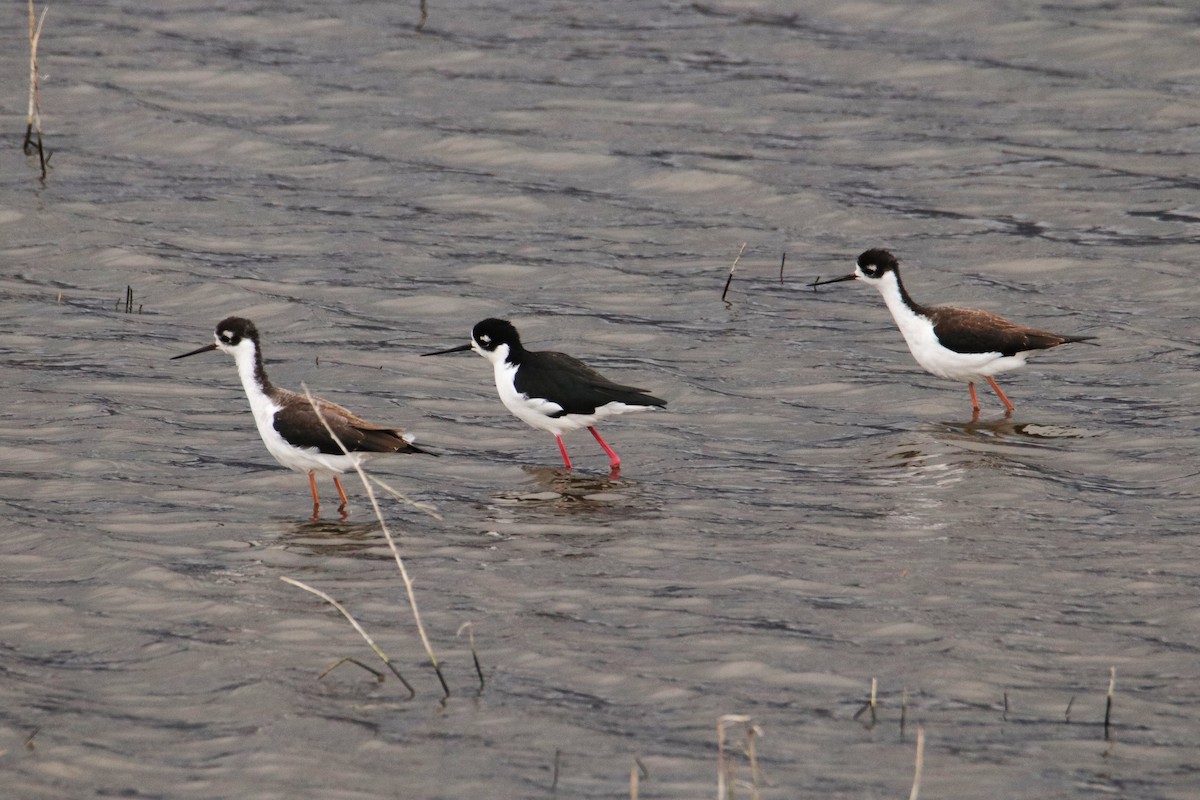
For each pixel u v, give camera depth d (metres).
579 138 25.52
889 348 18.73
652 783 9.48
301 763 9.73
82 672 11.02
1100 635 11.42
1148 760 9.68
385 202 23.38
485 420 16.69
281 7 31.58
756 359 18.33
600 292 20.39
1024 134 25.34
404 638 11.50
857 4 30.97
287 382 17.39
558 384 15.06
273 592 12.33
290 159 24.80
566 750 9.89
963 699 10.51
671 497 14.43
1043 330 17.94
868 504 14.12
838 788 9.39
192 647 11.37
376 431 14.05
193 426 16.11
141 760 9.81
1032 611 11.83
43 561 12.84
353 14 31.33
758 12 31.23
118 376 17.33
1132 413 16.45
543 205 23.31
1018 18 29.59
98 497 14.20
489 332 15.32
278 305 19.58
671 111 26.64
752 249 21.88
